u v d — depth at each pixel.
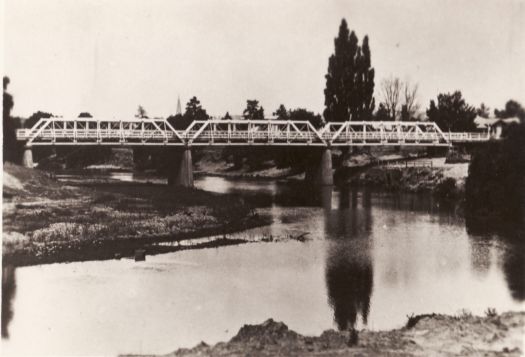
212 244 43.25
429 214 59.31
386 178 84.50
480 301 30.53
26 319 28.30
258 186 85.56
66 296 30.52
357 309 29.16
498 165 58.25
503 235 48.09
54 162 102.38
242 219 54.12
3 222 43.53
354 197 73.44
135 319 27.41
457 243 44.62
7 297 29.77
